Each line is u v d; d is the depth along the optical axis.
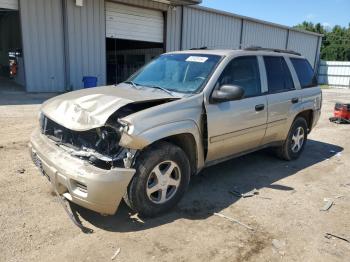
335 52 52.25
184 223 3.65
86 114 3.39
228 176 5.16
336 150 7.18
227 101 4.33
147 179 3.51
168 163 3.72
